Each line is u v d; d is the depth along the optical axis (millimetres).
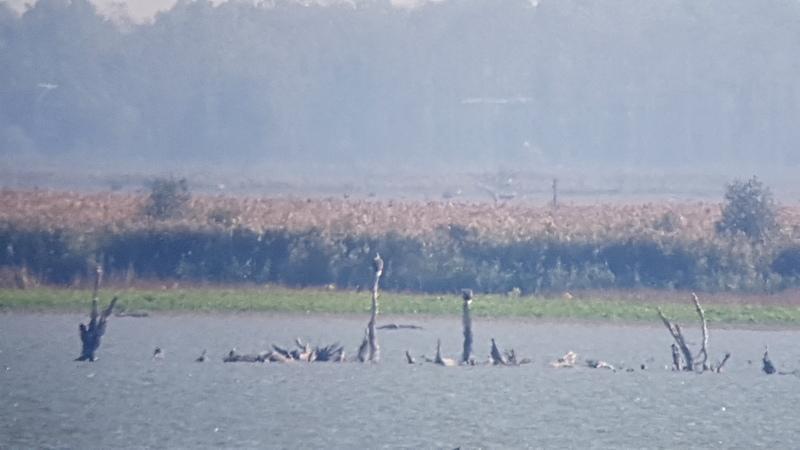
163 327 66062
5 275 72812
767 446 42406
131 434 42812
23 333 62906
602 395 50188
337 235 75000
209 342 61219
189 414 45531
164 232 74688
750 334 68875
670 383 53250
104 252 74312
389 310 69750
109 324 66250
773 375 55781
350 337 63656
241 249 74500
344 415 45562
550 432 43594
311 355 56750
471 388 50750
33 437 42344
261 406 47188
